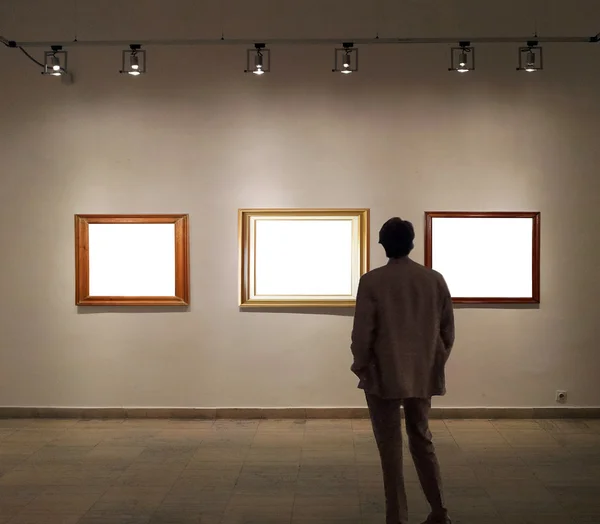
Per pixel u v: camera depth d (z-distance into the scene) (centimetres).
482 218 561
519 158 562
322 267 564
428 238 559
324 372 566
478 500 377
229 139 566
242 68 566
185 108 567
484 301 561
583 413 560
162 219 565
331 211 561
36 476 421
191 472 428
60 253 572
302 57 564
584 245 562
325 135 564
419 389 306
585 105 560
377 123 563
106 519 351
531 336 564
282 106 565
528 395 564
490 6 561
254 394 568
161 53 568
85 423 554
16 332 574
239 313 568
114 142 569
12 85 571
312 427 538
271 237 566
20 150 572
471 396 564
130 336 571
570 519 350
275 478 416
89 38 569
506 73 561
